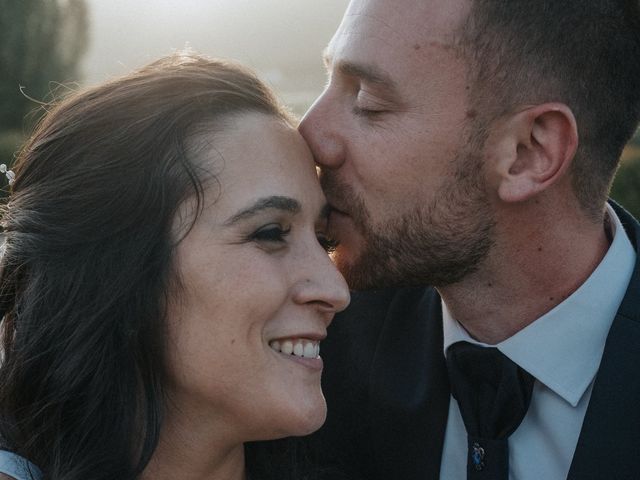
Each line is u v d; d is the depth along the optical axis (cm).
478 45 210
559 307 217
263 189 193
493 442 217
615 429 204
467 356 221
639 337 209
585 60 216
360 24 218
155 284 192
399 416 237
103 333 196
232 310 189
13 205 212
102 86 208
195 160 191
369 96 216
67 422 199
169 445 201
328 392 252
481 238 219
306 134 219
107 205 195
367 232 223
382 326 251
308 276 198
